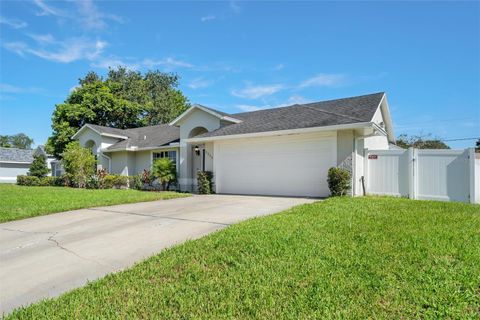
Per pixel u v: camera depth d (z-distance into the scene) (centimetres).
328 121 1252
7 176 4106
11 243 653
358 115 1259
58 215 945
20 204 1138
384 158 1277
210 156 1664
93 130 2391
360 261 458
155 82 4506
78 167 2191
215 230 699
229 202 1170
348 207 904
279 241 559
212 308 345
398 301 345
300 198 1271
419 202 1012
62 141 3144
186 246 561
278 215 809
